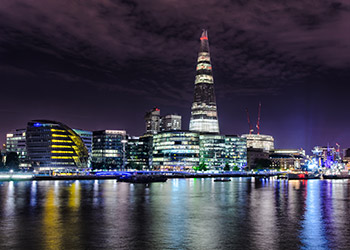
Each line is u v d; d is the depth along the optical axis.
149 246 52.75
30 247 52.00
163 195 134.00
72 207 95.75
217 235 60.31
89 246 52.62
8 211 87.31
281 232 63.03
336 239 57.78
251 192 152.12
